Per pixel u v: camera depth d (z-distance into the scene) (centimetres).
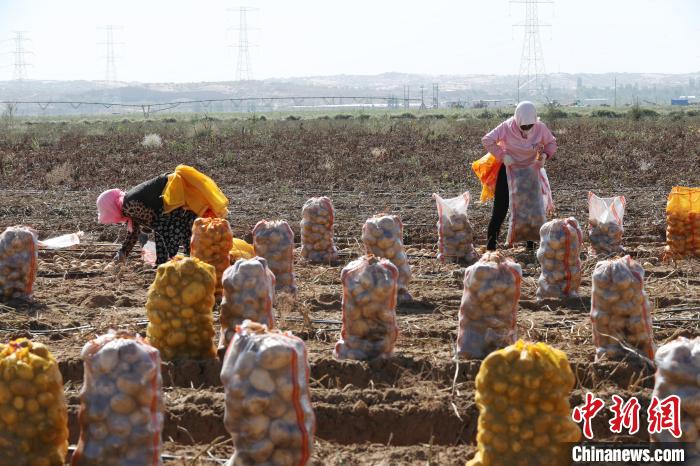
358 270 859
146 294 1202
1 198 2155
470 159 2884
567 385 595
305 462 581
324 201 1416
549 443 589
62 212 1941
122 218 1280
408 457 681
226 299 877
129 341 608
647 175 2500
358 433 735
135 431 595
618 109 8219
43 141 3566
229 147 3306
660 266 1364
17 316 1059
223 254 1088
